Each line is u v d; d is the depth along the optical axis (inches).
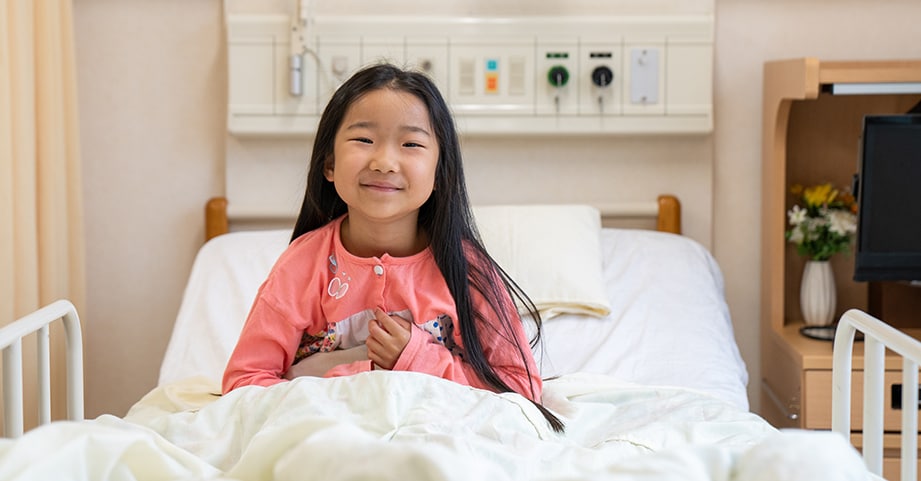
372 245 59.9
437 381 53.1
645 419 60.8
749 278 114.2
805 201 107.6
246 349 59.9
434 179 58.2
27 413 88.8
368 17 106.7
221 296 94.5
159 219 113.4
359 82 57.4
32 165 90.3
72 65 100.8
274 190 111.8
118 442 37.8
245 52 107.2
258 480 38.9
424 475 33.4
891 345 55.3
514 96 107.9
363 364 57.9
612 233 103.9
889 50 111.2
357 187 56.4
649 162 112.4
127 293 114.2
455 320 59.8
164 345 114.9
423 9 110.7
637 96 107.8
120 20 111.4
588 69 107.7
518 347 60.5
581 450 47.3
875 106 111.0
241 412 50.9
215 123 112.7
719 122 112.7
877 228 94.5
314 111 107.4
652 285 96.8
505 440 48.6
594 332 90.3
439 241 59.7
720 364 86.9
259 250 100.1
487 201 113.3
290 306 59.8
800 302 110.2
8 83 85.7
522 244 95.3
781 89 103.3
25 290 89.2
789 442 35.8
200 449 48.6
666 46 107.6
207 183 113.4
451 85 107.6
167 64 112.0
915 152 93.1
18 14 88.0
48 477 34.6
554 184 113.0
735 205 113.7
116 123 112.5
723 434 55.1
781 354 104.7
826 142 111.7
